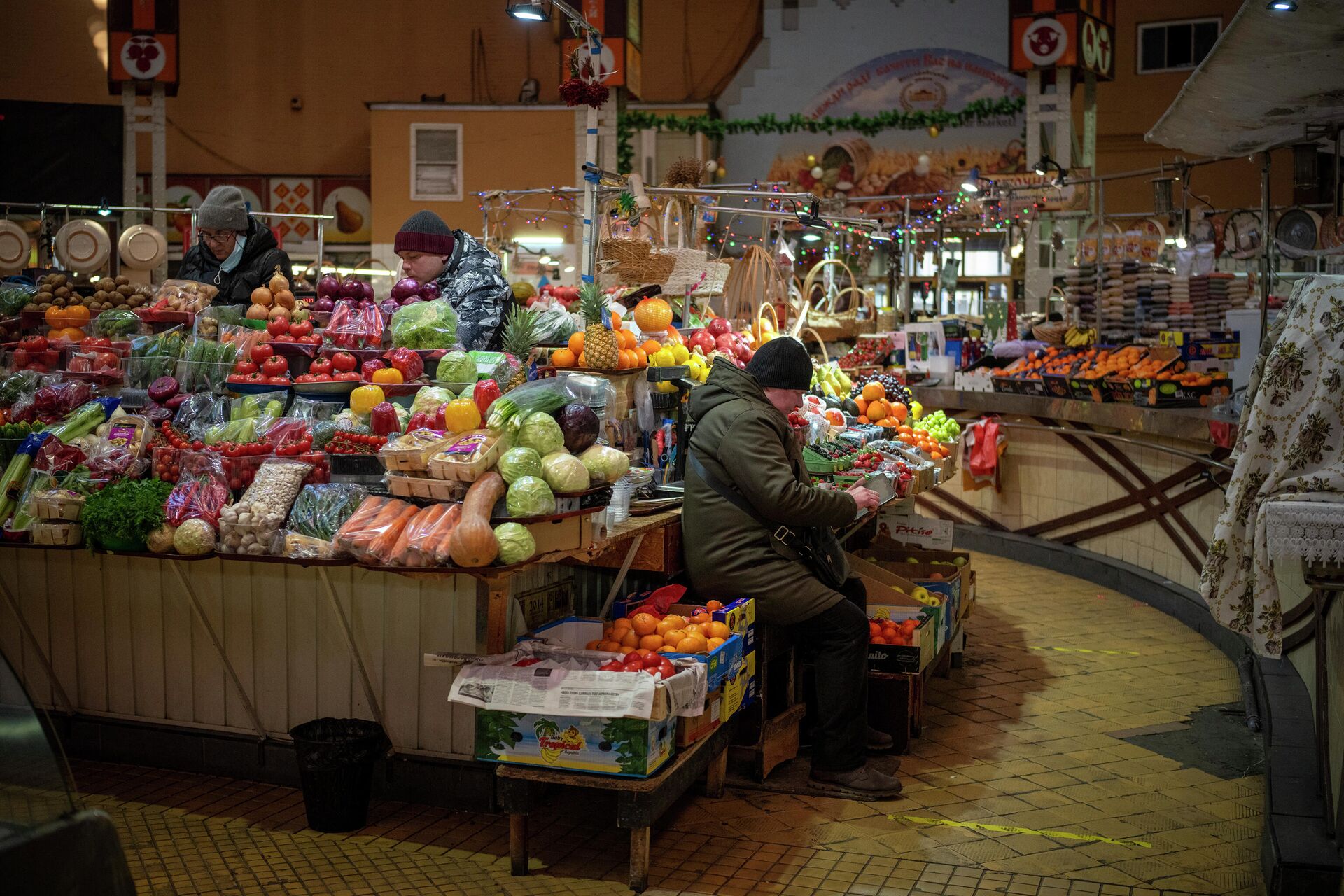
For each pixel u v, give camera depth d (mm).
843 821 4176
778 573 4250
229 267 5867
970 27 20391
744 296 7254
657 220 6414
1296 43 4680
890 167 20688
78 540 4082
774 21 21172
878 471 5289
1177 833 4102
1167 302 9719
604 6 14773
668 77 21641
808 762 4773
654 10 21531
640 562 4359
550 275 14852
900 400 7246
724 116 21422
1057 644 6781
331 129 21984
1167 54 19469
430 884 3623
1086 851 3938
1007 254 16109
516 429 3613
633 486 4453
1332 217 5965
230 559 3908
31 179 16984
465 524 3414
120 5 15484
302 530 3779
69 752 4688
